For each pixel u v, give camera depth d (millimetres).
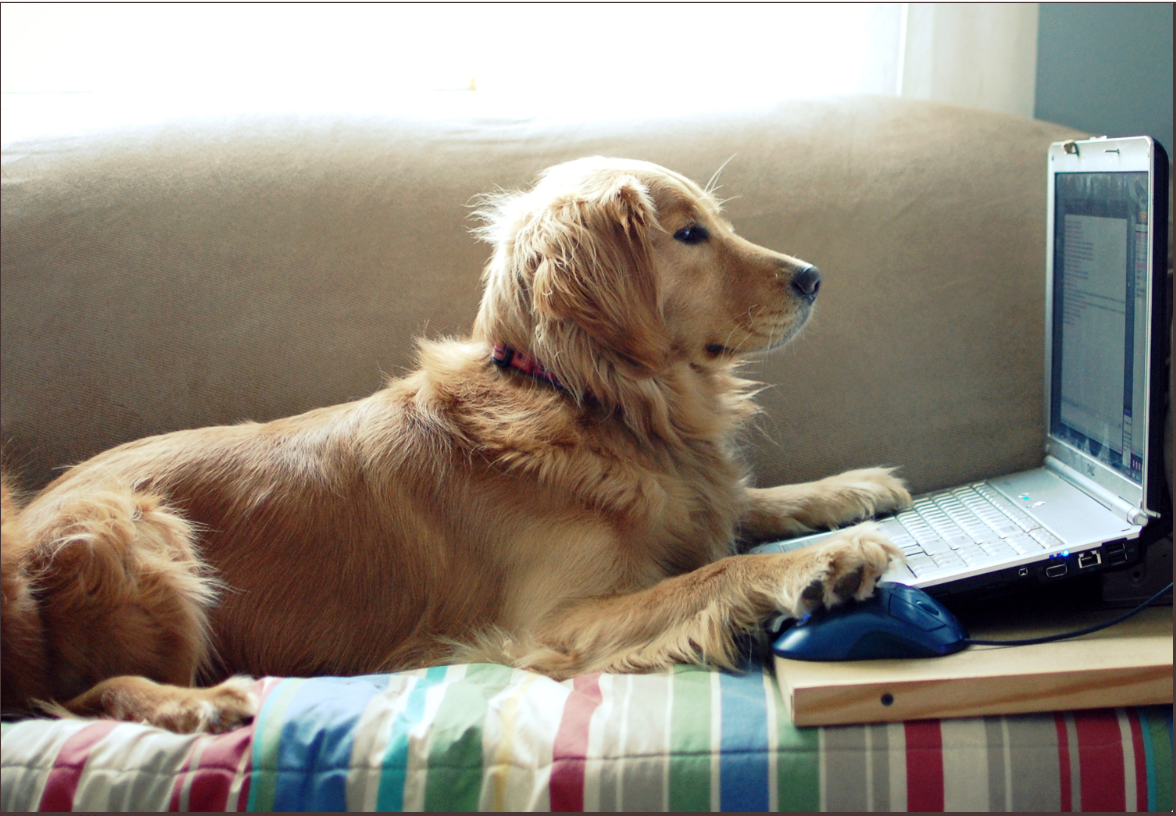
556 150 1637
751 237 1572
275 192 1604
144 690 1037
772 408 1569
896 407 1541
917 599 950
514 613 1187
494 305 1303
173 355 1551
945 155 1604
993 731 850
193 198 1600
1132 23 1865
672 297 1274
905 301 1549
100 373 1544
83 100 2104
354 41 2092
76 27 2119
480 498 1204
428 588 1213
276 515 1228
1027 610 1099
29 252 1570
